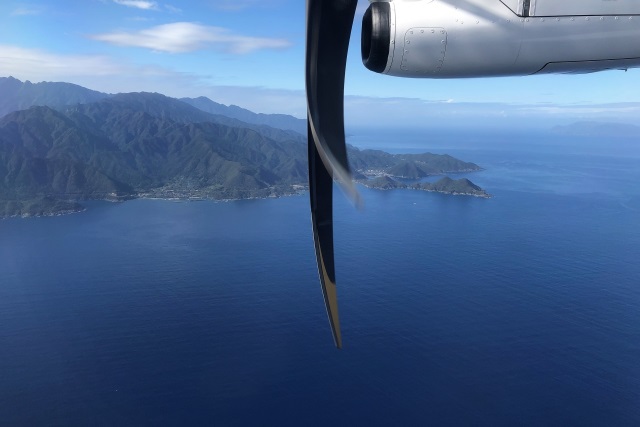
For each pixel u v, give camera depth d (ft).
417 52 19.04
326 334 208.74
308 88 14.52
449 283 269.85
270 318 227.61
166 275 289.53
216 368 181.57
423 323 217.15
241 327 217.77
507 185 637.71
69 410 155.94
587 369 177.06
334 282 18.74
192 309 238.68
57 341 202.90
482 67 19.61
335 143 14.99
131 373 177.99
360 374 175.32
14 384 169.99
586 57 19.80
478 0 18.80
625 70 21.25
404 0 18.92
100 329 214.90
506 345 195.62
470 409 153.28
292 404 157.17
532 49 19.39
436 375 173.47
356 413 151.94
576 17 19.15
